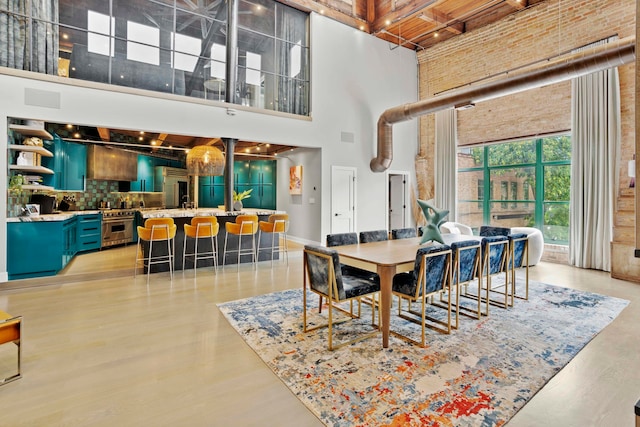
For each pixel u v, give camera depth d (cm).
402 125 823
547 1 593
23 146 447
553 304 369
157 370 228
